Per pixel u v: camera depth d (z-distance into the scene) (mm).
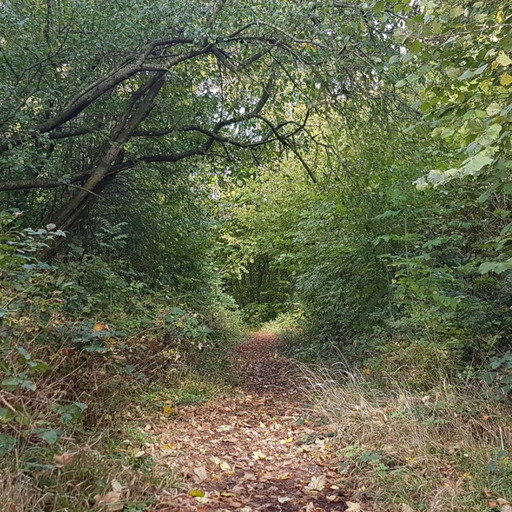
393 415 4789
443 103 3986
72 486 3037
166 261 11445
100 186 8422
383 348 6691
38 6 6879
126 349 5875
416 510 3266
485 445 4027
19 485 2762
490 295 6879
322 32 6863
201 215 11805
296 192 13125
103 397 4785
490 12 3791
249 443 5113
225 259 19812
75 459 3297
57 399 3666
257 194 15750
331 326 9969
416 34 3684
